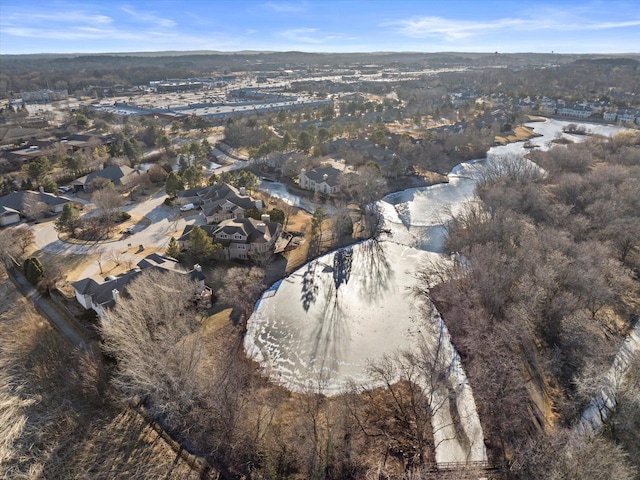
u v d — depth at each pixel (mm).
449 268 83875
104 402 54875
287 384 60719
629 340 64500
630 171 116188
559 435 46656
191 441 50656
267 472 47062
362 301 79438
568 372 60000
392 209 119875
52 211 109375
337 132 192250
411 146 154750
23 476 46094
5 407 53594
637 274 80250
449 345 67562
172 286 68750
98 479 46281
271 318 74188
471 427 53125
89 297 69688
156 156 159000
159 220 106375
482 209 104000
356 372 63031
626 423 49312
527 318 63469
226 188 114125
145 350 53719
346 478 46969
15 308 72188
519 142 191875
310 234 102438
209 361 61562
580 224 87812
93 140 169625
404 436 52312
